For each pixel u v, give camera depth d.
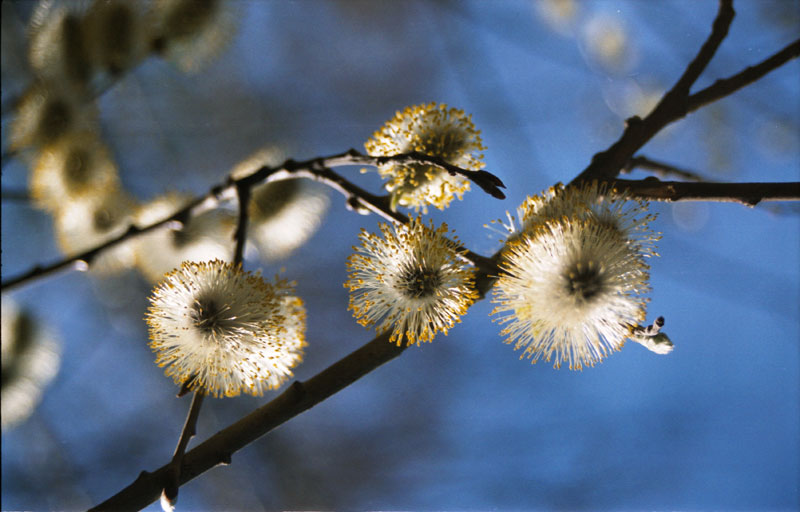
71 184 0.47
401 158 0.36
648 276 0.36
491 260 0.36
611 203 0.36
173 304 0.36
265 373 0.36
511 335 0.36
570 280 0.36
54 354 0.52
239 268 0.37
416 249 0.36
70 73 0.47
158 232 0.45
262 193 0.46
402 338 0.36
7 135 0.50
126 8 0.47
